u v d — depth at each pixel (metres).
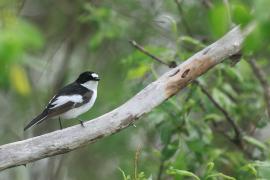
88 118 15.98
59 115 10.63
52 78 18.16
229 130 14.18
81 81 11.55
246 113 13.65
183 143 11.51
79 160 18.31
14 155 8.41
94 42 15.41
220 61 9.08
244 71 13.04
